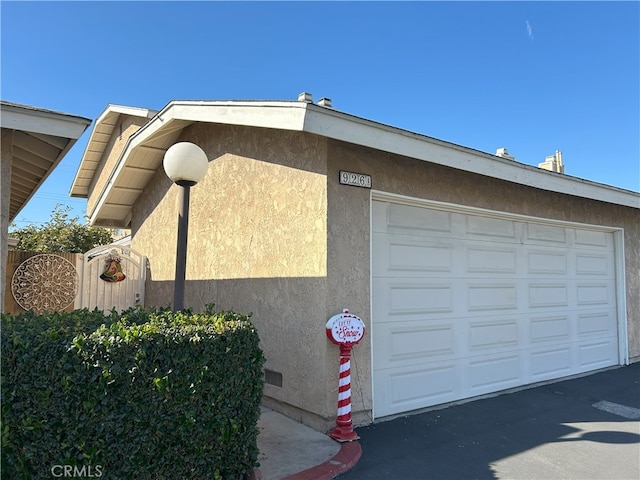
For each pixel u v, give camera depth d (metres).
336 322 4.37
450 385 5.72
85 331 2.85
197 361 2.95
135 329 2.82
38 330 2.75
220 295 6.34
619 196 7.43
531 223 7.12
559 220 7.43
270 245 5.40
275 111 4.22
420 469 3.74
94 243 16.52
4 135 4.29
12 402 2.50
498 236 6.59
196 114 5.44
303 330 4.79
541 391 6.37
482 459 3.97
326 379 4.46
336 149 4.74
